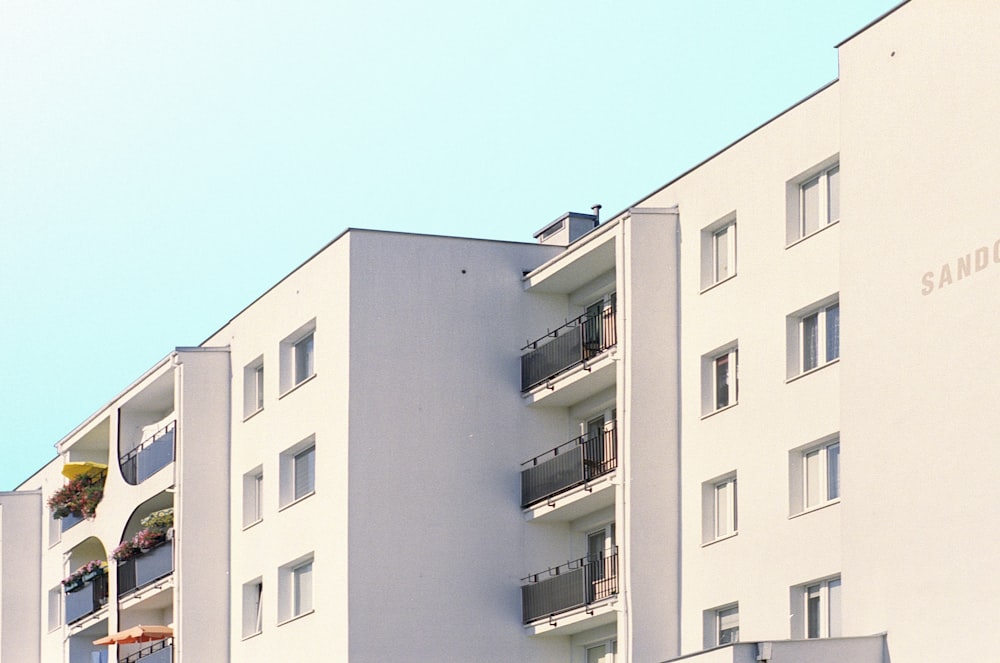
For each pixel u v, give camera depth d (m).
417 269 49.19
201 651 54.06
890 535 31.66
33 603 71.56
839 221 37.12
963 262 30.69
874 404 32.38
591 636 47.03
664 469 42.81
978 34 30.86
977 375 30.14
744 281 41.25
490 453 48.72
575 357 47.16
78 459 69.06
